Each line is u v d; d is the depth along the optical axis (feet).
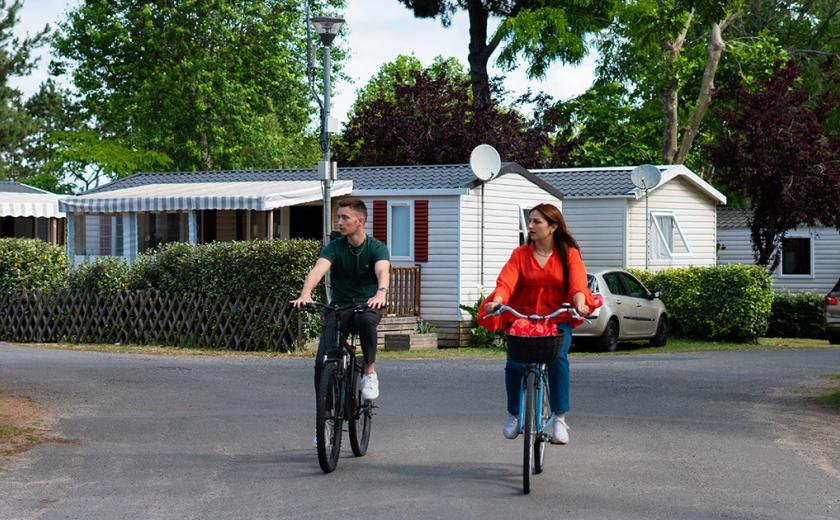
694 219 110.73
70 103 175.11
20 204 109.09
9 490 26.14
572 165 148.36
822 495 26.09
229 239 98.17
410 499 25.16
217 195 82.53
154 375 50.93
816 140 108.37
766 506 24.81
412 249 84.43
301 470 28.66
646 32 63.00
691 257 109.70
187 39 164.66
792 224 110.83
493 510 24.04
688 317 88.02
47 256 77.66
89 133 175.52
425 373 54.24
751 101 110.01
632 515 23.72
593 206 102.58
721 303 86.17
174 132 171.53
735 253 142.00
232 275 67.77
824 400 45.03
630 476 28.14
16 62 79.20
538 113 139.54
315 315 66.39
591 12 137.39
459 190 82.53
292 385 47.60
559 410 27.63
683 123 149.07
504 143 132.05
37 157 228.22
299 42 174.81
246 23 169.17
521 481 27.35
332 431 28.76
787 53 142.61
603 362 63.05
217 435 34.32
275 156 176.65
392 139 132.46
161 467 29.07
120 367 54.49
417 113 134.82
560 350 25.90
